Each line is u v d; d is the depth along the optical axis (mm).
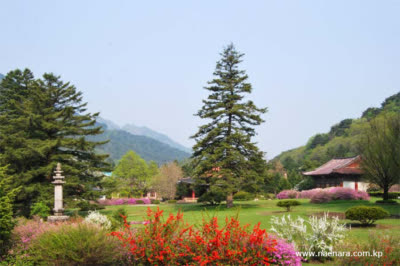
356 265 10758
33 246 11156
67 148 36438
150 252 8992
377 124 36219
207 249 8664
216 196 42844
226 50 41562
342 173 48438
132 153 78562
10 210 11922
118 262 9633
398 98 114125
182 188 67188
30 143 32500
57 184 19703
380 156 33719
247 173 38219
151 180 74750
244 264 8414
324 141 125938
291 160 103625
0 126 36031
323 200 37875
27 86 42031
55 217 18703
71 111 35719
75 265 9391
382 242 11445
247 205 40219
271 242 9141
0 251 11398
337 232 12500
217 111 39344
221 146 38906
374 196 44188
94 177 37000
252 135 40469
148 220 10000
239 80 39969
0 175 12336
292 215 27078
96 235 9711
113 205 56719
